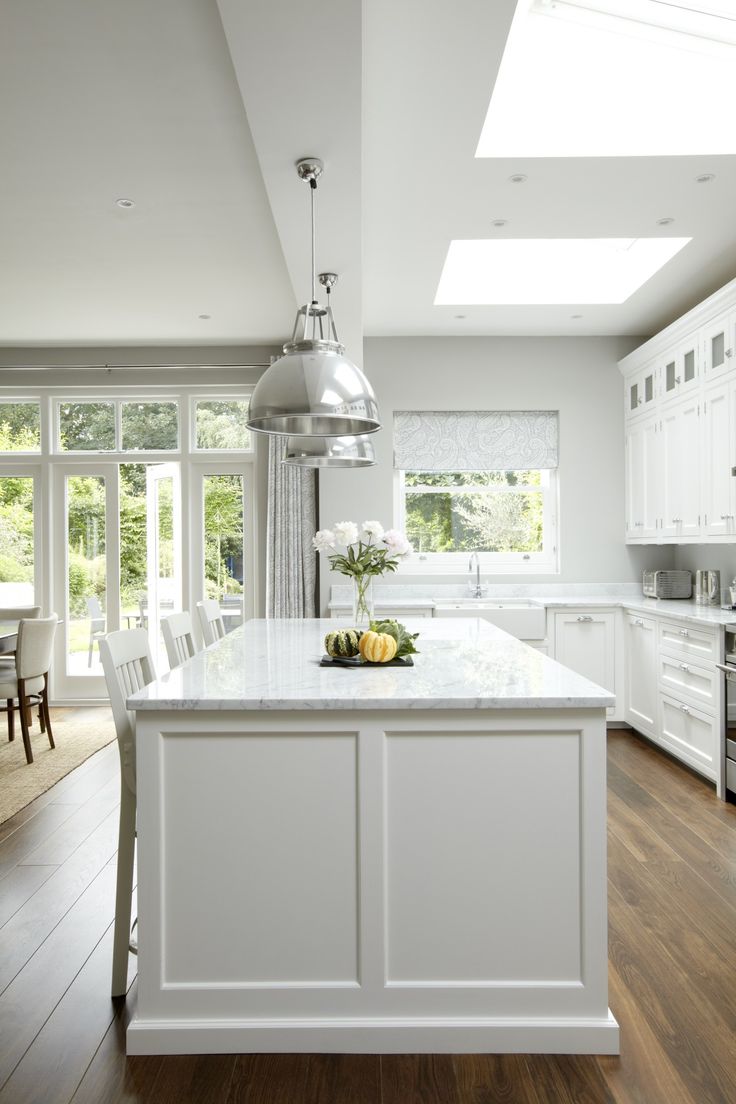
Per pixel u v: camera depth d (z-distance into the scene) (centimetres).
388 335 607
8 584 655
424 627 367
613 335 609
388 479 608
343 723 202
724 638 397
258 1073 193
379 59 264
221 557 649
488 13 243
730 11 290
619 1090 184
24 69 270
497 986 202
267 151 265
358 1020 202
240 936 203
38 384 635
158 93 285
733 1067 192
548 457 612
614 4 291
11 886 299
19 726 572
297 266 376
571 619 549
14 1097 183
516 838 203
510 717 202
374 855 202
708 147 332
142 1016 202
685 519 496
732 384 431
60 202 377
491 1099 182
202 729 202
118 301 523
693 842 337
